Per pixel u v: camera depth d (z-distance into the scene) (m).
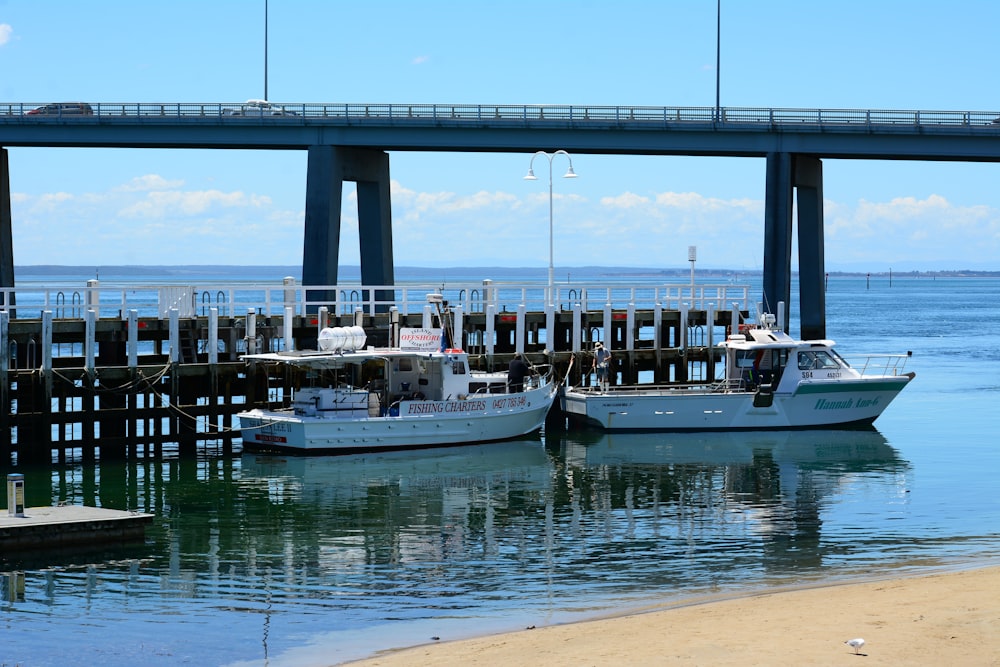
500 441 50.00
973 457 46.91
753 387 53.72
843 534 33.41
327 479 42.25
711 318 60.38
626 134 85.31
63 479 42.09
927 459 46.56
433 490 40.38
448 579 28.72
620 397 52.25
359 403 46.91
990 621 22.03
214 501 38.41
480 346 56.22
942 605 23.52
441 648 22.67
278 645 23.81
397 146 87.31
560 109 85.31
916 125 82.19
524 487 40.97
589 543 32.44
